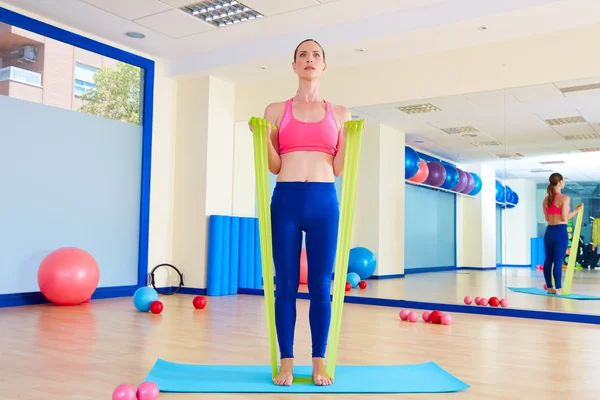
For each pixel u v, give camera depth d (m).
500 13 4.84
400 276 8.12
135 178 6.80
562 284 5.48
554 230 5.59
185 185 7.14
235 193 7.39
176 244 7.16
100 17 5.74
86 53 6.23
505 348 3.58
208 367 2.90
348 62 6.31
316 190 2.66
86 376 2.67
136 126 6.82
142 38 6.36
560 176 5.57
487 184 6.38
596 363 3.14
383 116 6.51
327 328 2.66
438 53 5.91
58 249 5.52
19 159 5.54
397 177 7.74
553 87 5.36
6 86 5.43
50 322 4.45
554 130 5.55
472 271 7.01
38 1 5.35
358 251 7.92
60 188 5.93
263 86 7.20
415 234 8.05
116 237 6.54
